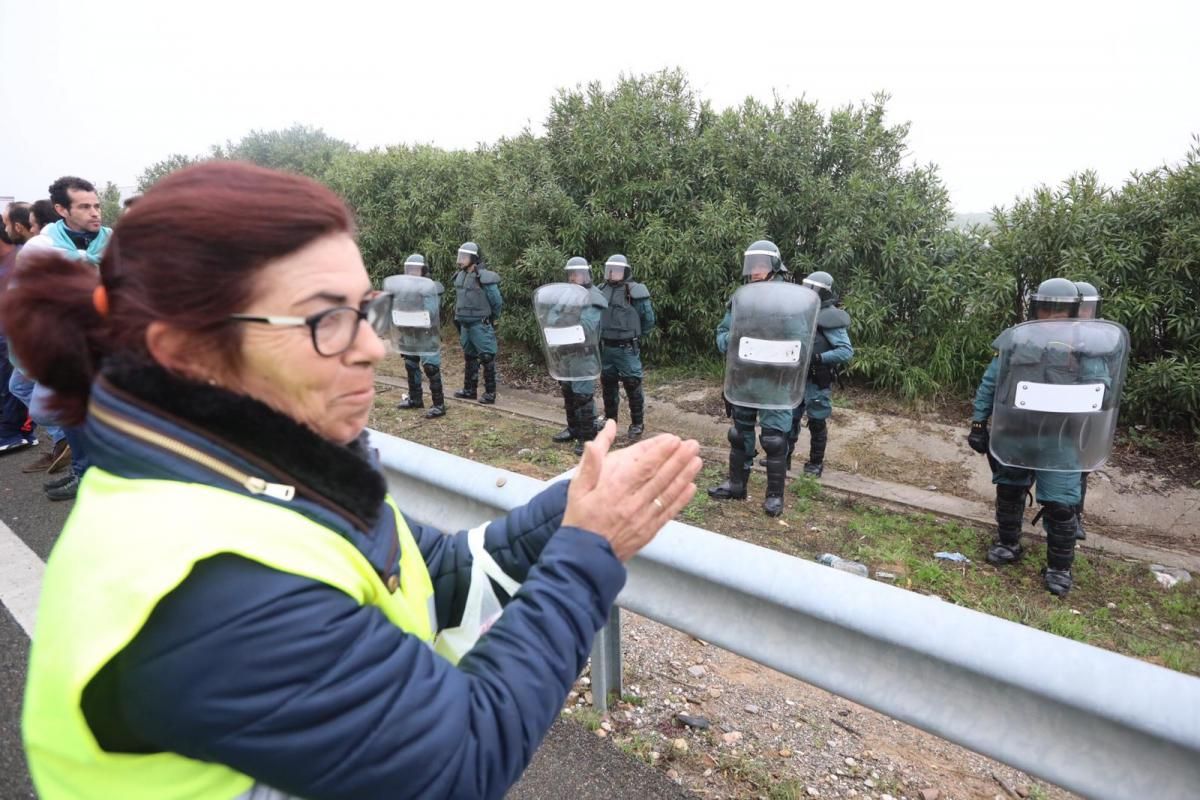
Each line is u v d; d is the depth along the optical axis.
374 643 0.67
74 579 0.63
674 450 0.86
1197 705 1.21
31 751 0.65
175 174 0.70
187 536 0.61
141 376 0.67
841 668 1.66
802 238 8.51
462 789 0.68
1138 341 6.48
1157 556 4.91
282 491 0.69
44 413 0.75
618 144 9.04
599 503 0.84
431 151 12.57
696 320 8.80
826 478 6.14
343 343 0.72
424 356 7.72
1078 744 1.35
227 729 0.60
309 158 17.92
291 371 0.70
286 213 0.67
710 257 8.34
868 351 7.63
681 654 2.73
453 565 1.06
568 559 0.81
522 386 9.29
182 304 0.65
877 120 8.48
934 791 2.08
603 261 9.32
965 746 1.48
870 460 6.52
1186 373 6.14
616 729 2.23
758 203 8.43
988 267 7.31
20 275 0.71
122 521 0.64
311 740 0.62
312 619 0.63
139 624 0.58
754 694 2.50
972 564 4.61
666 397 8.30
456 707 0.69
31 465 4.55
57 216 4.83
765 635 1.79
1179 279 6.35
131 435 0.68
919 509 5.53
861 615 1.58
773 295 4.91
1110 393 3.89
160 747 0.63
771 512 5.23
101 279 0.69
